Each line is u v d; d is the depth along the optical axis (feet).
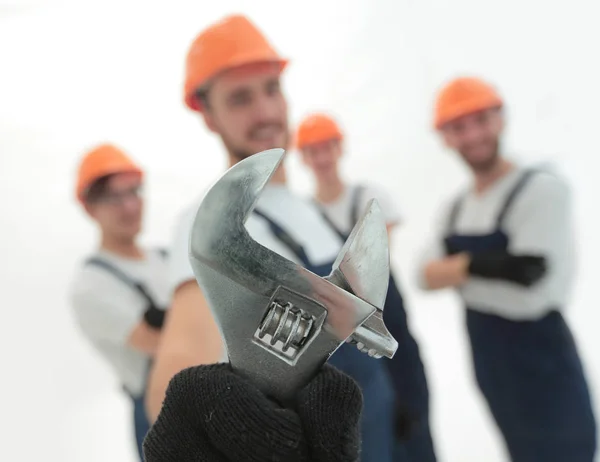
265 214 2.94
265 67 2.82
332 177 7.77
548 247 5.13
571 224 5.31
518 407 5.70
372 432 3.18
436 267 5.65
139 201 5.67
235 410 1.33
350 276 1.42
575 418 5.47
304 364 1.40
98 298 5.14
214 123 2.98
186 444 1.38
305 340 1.38
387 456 3.37
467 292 5.95
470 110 5.57
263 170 1.38
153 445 1.42
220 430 1.34
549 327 5.44
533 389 5.53
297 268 1.36
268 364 1.40
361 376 3.15
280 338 1.37
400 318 4.25
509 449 6.07
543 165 5.54
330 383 1.40
